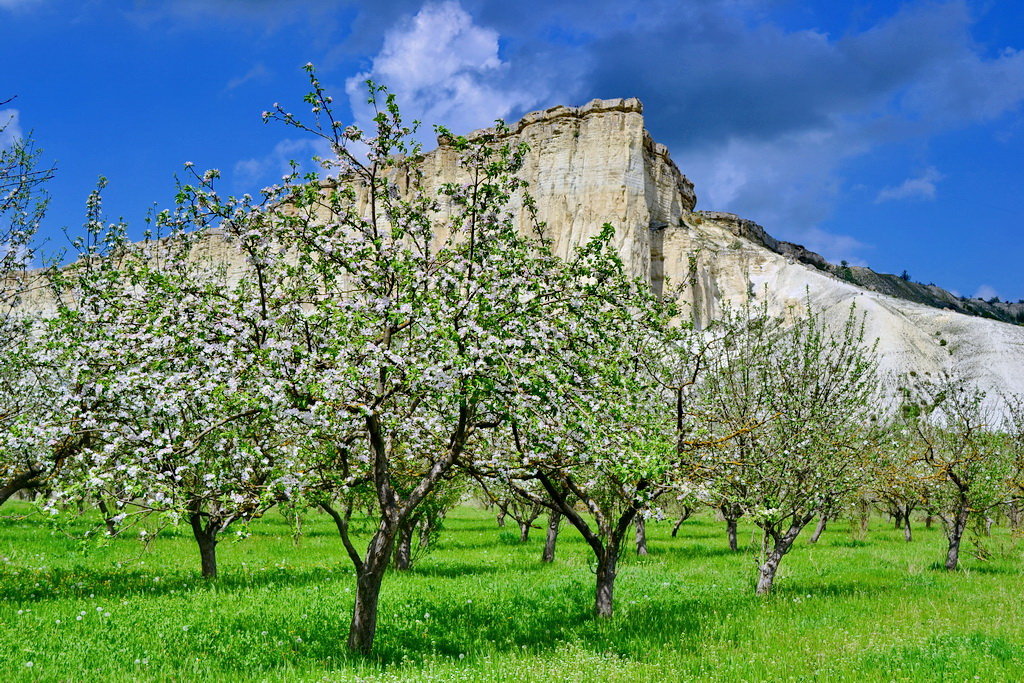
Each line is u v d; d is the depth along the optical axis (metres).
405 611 12.75
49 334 12.01
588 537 12.86
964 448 22.03
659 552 27.02
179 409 9.88
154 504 9.06
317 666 9.28
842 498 16.58
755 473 14.22
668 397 13.59
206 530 17.03
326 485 11.02
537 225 10.84
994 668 8.98
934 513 22.98
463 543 29.17
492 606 13.55
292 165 9.62
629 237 120.75
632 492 11.30
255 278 10.88
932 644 10.24
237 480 10.23
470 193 10.13
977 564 22.94
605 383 10.70
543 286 10.31
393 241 10.25
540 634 11.41
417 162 10.27
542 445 10.57
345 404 9.48
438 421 11.03
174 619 11.42
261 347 9.63
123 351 10.51
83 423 10.45
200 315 9.88
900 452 20.98
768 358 15.62
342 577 17.22
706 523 46.47
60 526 9.52
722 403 15.05
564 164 126.88
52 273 12.51
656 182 140.88
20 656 8.91
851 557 24.80
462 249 10.37
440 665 9.41
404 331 10.54
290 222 9.57
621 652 10.38
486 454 11.70
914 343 114.31
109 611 11.73
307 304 10.73
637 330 11.80
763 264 144.25
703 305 124.19
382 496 9.91
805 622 12.36
